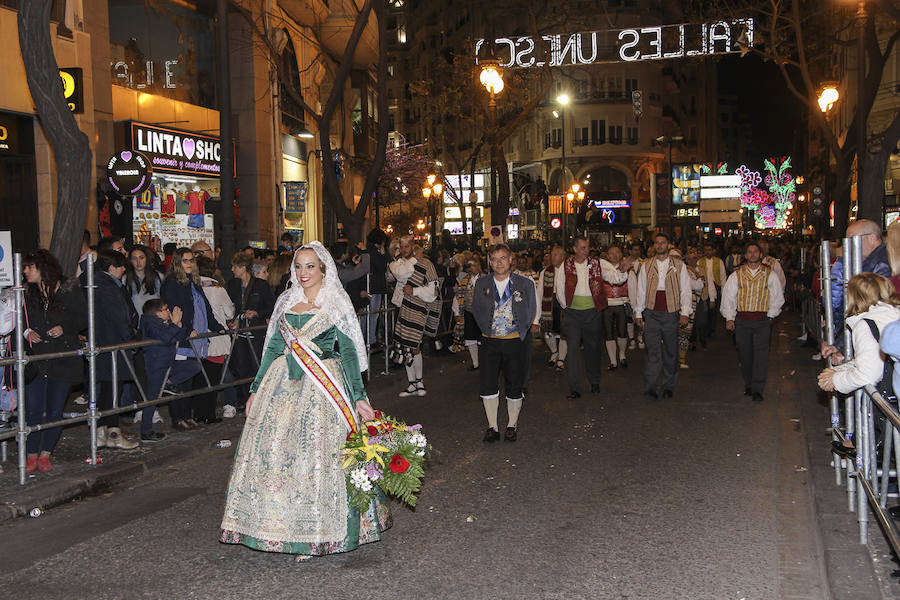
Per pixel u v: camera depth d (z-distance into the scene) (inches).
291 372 212.5
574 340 460.8
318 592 193.2
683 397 458.9
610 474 298.7
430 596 190.2
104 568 211.2
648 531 235.8
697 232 2682.1
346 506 206.5
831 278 277.3
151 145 748.0
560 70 1096.2
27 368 289.1
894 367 202.4
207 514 257.9
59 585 200.1
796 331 825.5
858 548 210.1
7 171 589.0
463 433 372.8
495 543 226.8
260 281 433.7
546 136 2783.0
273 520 204.4
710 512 252.7
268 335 219.1
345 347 216.5
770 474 295.6
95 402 313.0
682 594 190.7
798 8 866.8
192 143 808.3
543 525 242.1
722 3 927.0
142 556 219.6
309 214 1222.3
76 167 368.5
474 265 572.7
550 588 194.7
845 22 908.6
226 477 304.7
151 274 397.4
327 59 1278.3
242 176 979.9
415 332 474.0
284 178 1107.3
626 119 2701.8
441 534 234.8
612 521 245.1
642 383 512.7
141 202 763.4
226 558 217.2
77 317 307.4
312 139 1233.4
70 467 305.3
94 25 684.7
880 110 1557.6
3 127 584.7
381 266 603.8
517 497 271.4
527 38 1069.1
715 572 203.9
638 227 2753.4
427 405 445.7
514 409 354.6
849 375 212.2
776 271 474.0
